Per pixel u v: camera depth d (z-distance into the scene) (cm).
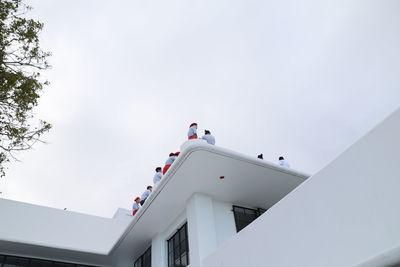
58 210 1288
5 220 1170
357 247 441
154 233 1111
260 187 948
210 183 908
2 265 1065
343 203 477
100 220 1345
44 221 1234
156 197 931
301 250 531
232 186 930
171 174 851
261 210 1047
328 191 506
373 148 450
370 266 397
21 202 1238
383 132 441
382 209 422
